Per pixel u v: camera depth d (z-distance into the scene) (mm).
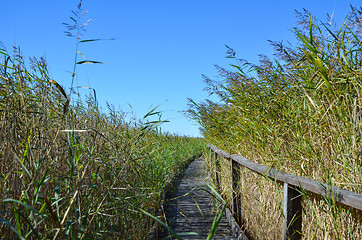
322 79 2414
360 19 2566
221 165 5520
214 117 5148
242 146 4211
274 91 3369
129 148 3375
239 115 4348
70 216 1956
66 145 2438
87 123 3006
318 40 2924
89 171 2408
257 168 3027
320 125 2303
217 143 6043
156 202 3855
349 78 2227
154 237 3389
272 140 3158
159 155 5988
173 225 4270
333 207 1919
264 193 3209
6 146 1975
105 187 2695
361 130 2012
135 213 3182
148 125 3230
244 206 4027
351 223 1872
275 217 2875
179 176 8047
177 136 11172
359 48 2361
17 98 2217
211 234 1449
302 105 2861
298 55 2953
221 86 4488
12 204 1782
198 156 13125
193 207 5133
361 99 2072
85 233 2143
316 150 2385
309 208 2328
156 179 4293
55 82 1976
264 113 3432
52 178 2055
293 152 2652
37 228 1752
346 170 2025
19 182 1987
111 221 2580
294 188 2312
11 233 1682
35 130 2223
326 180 2131
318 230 2168
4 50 2391
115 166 2850
